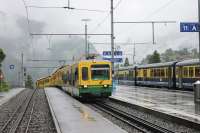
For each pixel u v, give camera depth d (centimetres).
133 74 7225
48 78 10244
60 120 2223
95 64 3666
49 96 4553
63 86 5503
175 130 1900
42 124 2236
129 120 2427
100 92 3666
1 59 6519
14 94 5612
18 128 2092
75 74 3884
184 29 2541
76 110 2839
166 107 2780
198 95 2664
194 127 1906
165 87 5747
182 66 5000
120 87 6712
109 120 2397
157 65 5938
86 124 2042
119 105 3456
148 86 6525
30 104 3738
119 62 5100
